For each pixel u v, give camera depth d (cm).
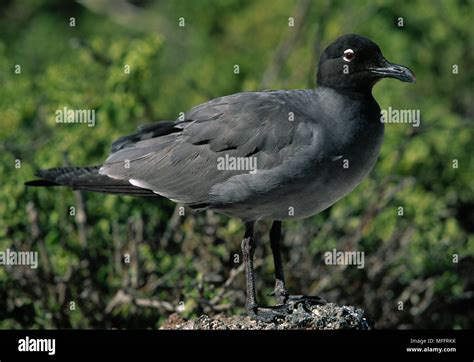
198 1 2188
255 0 2173
